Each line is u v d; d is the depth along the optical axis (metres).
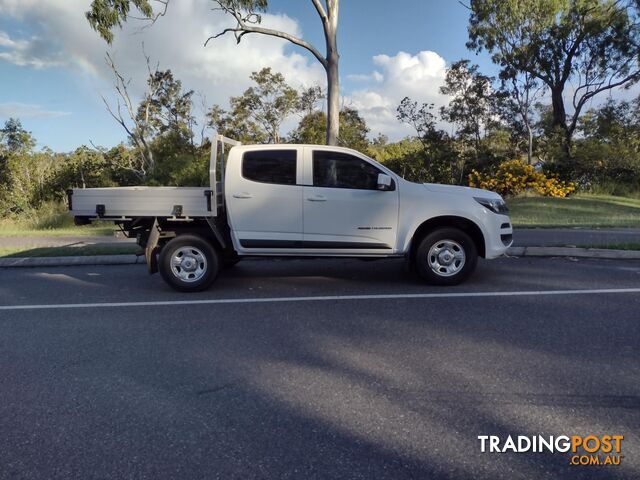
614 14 28.28
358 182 7.09
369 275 8.11
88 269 9.39
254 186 7.07
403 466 2.95
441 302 6.37
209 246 7.21
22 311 6.46
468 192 7.19
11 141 31.98
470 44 30.64
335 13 16.41
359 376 4.18
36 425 3.50
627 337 4.96
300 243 7.12
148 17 16.73
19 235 13.91
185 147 29.78
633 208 17.38
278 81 34.47
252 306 6.42
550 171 24.59
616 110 30.73
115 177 28.97
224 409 3.67
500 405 3.63
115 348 4.99
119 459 3.07
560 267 8.49
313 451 3.11
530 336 5.04
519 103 29.28
